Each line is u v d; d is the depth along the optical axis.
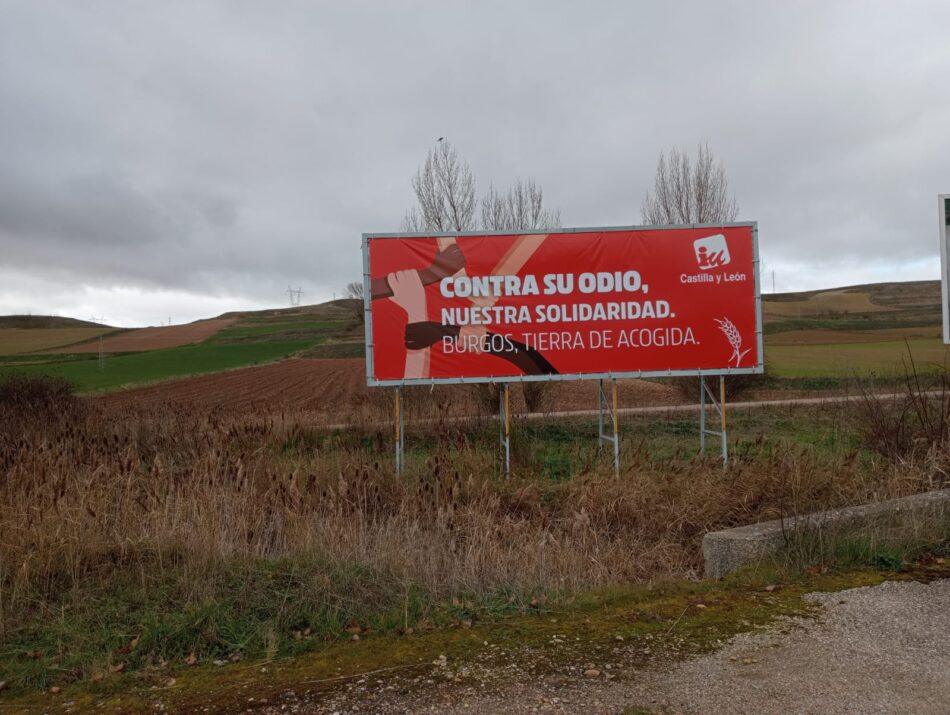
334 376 44.47
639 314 10.79
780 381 23.33
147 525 6.59
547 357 10.76
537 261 10.76
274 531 7.08
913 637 4.29
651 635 4.49
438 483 8.93
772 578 5.51
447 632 4.71
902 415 9.53
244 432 11.84
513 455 11.21
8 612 5.07
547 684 3.85
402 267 10.69
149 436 12.04
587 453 11.64
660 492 8.98
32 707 3.93
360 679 4.03
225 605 5.15
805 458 9.23
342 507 7.77
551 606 5.12
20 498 6.97
